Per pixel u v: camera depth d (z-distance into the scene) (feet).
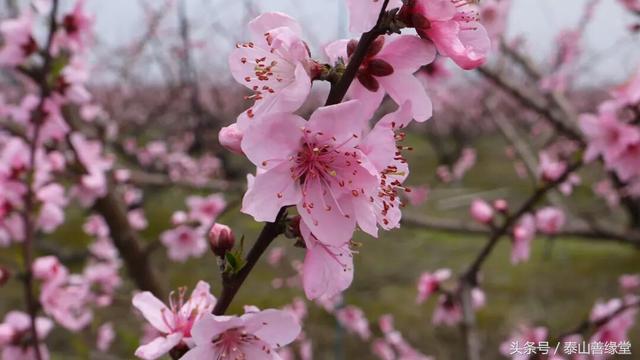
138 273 10.73
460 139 51.78
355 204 3.95
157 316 4.40
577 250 31.68
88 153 10.91
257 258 4.17
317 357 19.98
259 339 4.17
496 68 14.87
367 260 28.60
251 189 3.86
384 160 3.78
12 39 8.91
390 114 3.76
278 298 22.86
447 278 11.56
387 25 3.93
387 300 25.36
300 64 3.63
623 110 10.05
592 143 10.00
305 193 3.92
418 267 27.78
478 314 24.09
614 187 18.83
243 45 4.25
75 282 9.98
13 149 9.34
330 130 3.80
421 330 22.93
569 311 24.04
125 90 24.57
